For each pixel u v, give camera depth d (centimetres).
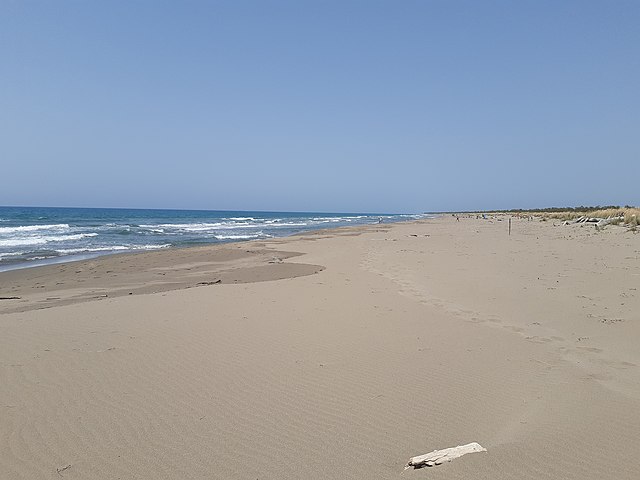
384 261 1574
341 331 682
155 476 311
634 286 968
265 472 316
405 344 618
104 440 359
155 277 1382
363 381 486
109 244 2758
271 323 727
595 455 327
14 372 500
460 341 632
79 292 1123
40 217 7356
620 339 630
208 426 384
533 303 859
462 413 408
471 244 2106
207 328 693
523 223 4162
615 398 434
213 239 3259
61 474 312
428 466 316
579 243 1877
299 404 429
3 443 352
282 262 1681
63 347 591
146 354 567
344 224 6141
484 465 313
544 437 354
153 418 397
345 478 307
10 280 1348
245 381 484
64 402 427
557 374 503
